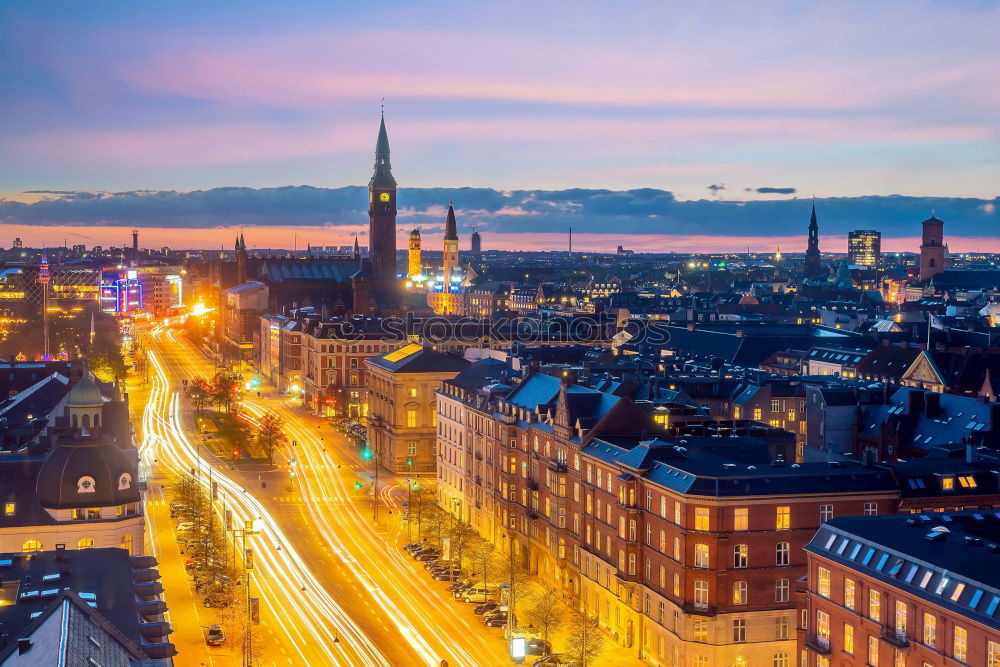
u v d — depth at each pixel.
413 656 151.50
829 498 145.25
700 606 143.38
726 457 162.62
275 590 180.38
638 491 156.25
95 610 103.31
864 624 117.38
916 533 121.81
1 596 114.00
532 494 194.75
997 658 99.38
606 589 164.62
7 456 180.62
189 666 146.00
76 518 167.38
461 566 194.25
